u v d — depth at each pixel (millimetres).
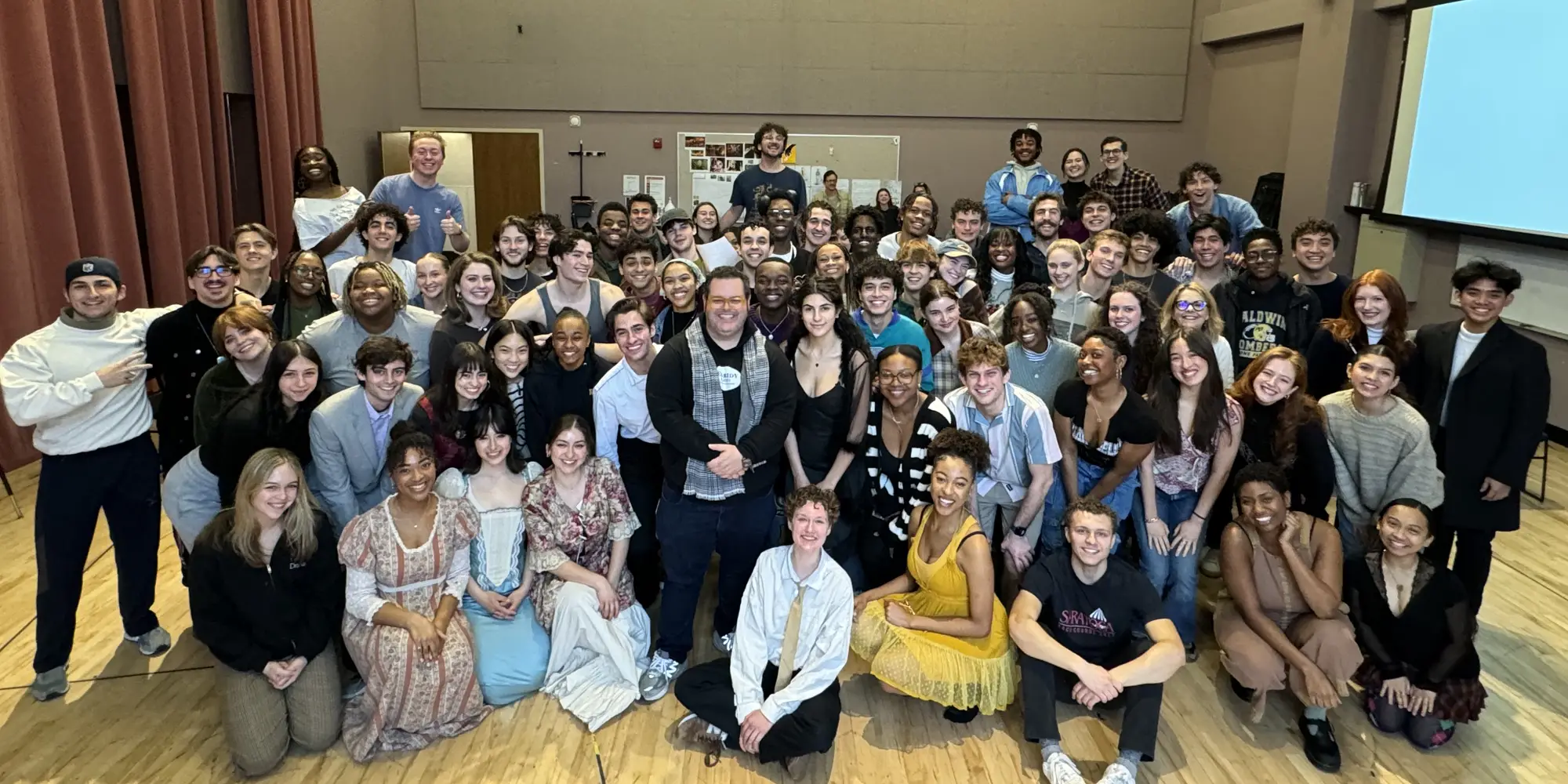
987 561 2803
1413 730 2807
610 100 9375
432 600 2828
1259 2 8359
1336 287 4125
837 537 3279
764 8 9266
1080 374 3002
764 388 2869
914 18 9320
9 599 3502
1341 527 3293
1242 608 2906
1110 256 3836
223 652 2537
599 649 2980
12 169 4453
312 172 4887
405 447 2652
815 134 9523
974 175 9688
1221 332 3576
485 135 9234
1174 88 9531
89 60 5020
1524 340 3088
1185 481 3182
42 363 2896
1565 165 5238
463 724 2816
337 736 2756
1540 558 4023
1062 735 2828
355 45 8391
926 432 3029
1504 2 5645
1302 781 2654
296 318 3576
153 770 2623
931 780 2631
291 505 2588
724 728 2705
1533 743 2822
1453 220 6109
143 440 3059
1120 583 2754
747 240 4230
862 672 3182
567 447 2904
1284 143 8328
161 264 5629
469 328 3443
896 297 3473
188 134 5855
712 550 3057
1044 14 9344
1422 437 3012
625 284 4199
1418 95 6422
